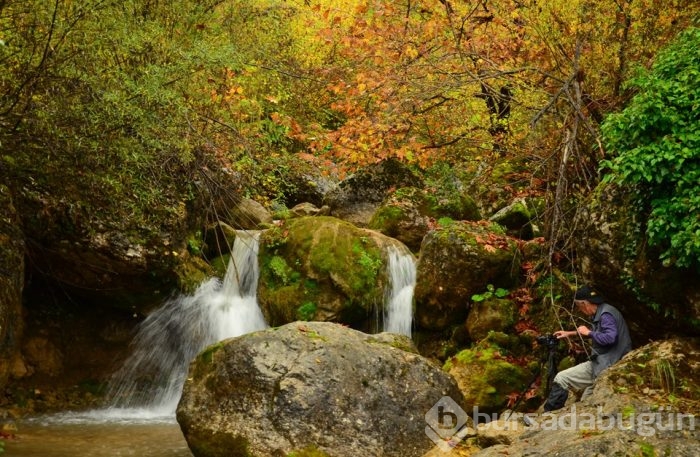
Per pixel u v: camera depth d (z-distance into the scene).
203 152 9.18
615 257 6.11
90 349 8.83
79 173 7.32
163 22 8.77
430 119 10.76
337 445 5.41
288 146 14.27
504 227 9.64
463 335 8.53
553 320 7.89
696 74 5.69
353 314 9.08
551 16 8.87
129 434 7.00
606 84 8.55
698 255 5.36
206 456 5.45
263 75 10.32
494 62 9.79
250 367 5.69
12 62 6.43
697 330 5.79
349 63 11.10
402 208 10.72
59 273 8.33
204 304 9.24
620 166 5.72
